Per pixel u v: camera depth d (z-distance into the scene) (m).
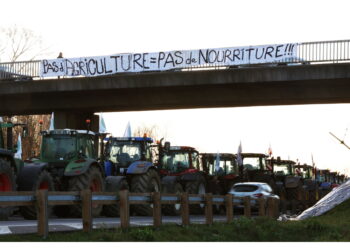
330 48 36.53
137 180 23.05
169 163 28.06
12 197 10.05
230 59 38.06
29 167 17.94
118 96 42.25
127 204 12.27
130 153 24.14
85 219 11.37
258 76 37.56
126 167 23.91
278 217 21.73
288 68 37.06
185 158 28.14
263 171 37.16
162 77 39.34
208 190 32.31
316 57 36.69
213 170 33.72
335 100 39.19
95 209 19.73
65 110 44.03
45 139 20.73
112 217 21.05
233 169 34.03
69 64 41.12
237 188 29.14
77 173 19.58
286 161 41.38
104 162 23.34
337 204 20.61
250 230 16.02
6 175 16.42
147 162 23.42
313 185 43.94
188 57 38.81
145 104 41.81
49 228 12.91
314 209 21.03
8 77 42.50
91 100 42.81
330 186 49.84
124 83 40.09
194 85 38.88
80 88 41.06
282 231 16.41
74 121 44.66
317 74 36.53
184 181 27.77
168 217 22.27
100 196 11.90
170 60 39.09
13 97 43.38
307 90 38.44
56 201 10.92
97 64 40.53
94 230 11.75
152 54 39.53
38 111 44.75
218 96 40.09
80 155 20.73
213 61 38.34
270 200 21.00
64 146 20.62
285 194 38.50
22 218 18.50
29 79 42.03
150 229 12.70
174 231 13.42
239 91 39.59
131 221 17.27
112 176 21.97
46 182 18.33
